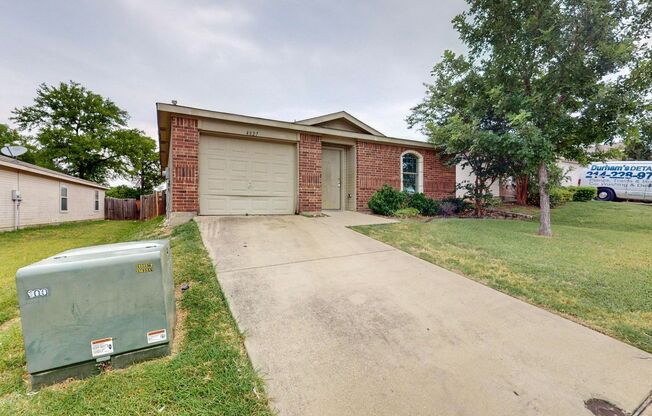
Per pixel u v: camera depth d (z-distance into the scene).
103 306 1.90
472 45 7.62
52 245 7.68
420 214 9.34
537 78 7.07
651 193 14.77
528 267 4.20
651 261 4.55
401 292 3.35
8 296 3.43
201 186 7.02
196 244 4.63
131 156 26.19
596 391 1.90
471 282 3.68
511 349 2.34
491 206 11.15
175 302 2.72
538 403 1.79
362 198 9.64
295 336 2.44
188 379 1.88
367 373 2.03
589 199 14.84
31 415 1.60
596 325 2.72
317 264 4.14
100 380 1.85
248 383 1.88
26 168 10.76
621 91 6.14
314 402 1.77
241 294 3.11
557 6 6.22
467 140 7.48
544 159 6.34
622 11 5.92
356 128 10.08
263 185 7.75
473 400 1.80
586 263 4.43
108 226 12.95
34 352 1.77
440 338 2.48
